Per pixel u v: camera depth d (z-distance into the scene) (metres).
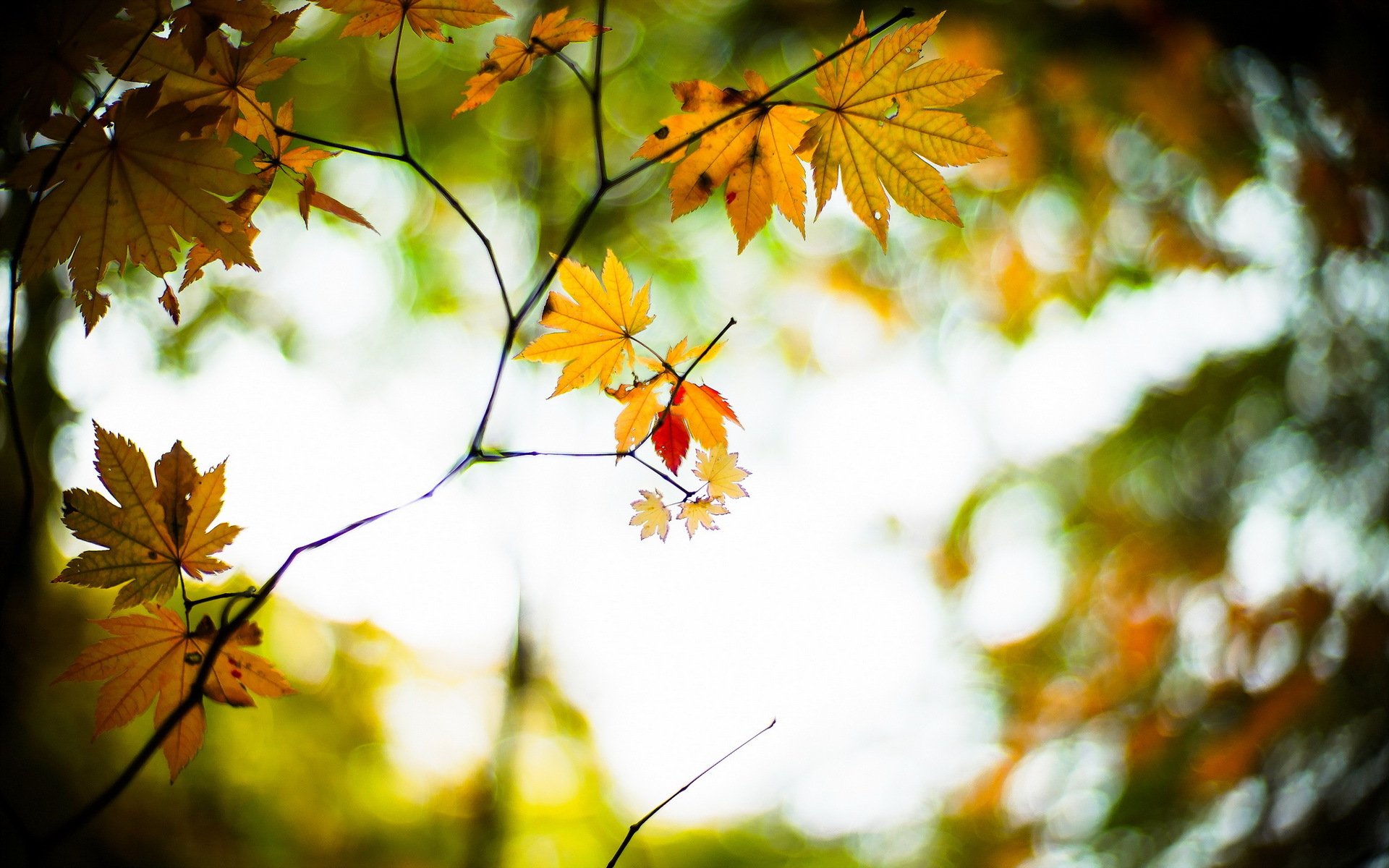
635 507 1.40
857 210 1.43
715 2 5.73
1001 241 6.08
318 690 6.57
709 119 1.39
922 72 1.32
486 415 1.36
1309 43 4.21
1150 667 5.27
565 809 7.72
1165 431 6.23
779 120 1.39
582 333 1.44
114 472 1.21
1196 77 4.63
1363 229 4.58
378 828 6.69
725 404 1.46
